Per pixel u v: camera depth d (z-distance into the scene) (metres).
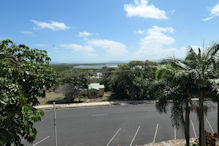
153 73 29.58
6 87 2.88
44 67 4.71
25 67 3.83
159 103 9.51
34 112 3.68
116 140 12.70
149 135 13.55
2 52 3.83
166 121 17.22
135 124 16.41
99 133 14.13
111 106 25.12
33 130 3.50
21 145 3.32
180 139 12.69
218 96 8.55
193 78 8.00
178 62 9.55
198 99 9.78
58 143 12.25
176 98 9.27
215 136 10.96
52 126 16.03
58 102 27.97
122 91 32.88
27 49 4.57
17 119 3.25
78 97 29.73
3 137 2.61
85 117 19.12
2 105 2.68
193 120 17.48
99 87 32.94
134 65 31.27
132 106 24.80
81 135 13.75
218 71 8.76
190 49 9.51
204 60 8.76
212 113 20.31
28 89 4.04
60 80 27.47
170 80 9.30
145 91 29.84
